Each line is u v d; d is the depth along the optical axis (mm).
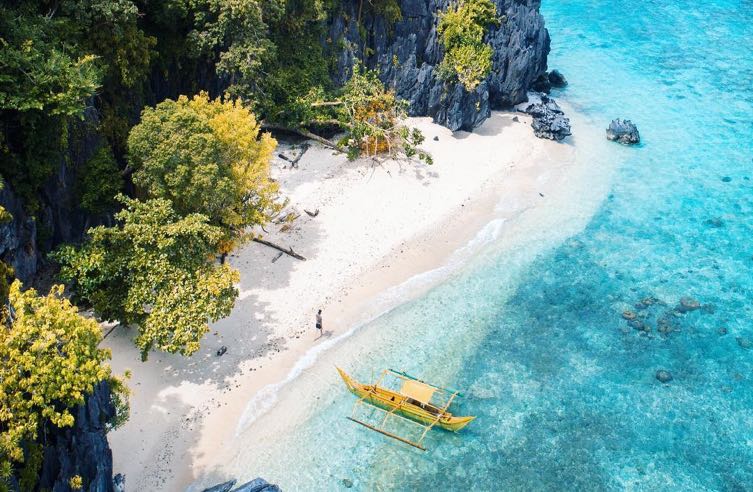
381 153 63125
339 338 44438
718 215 59281
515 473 37250
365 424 39000
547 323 47375
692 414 41094
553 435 39469
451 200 59094
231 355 42344
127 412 34094
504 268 52125
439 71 67688
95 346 30406
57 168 41906
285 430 38375
